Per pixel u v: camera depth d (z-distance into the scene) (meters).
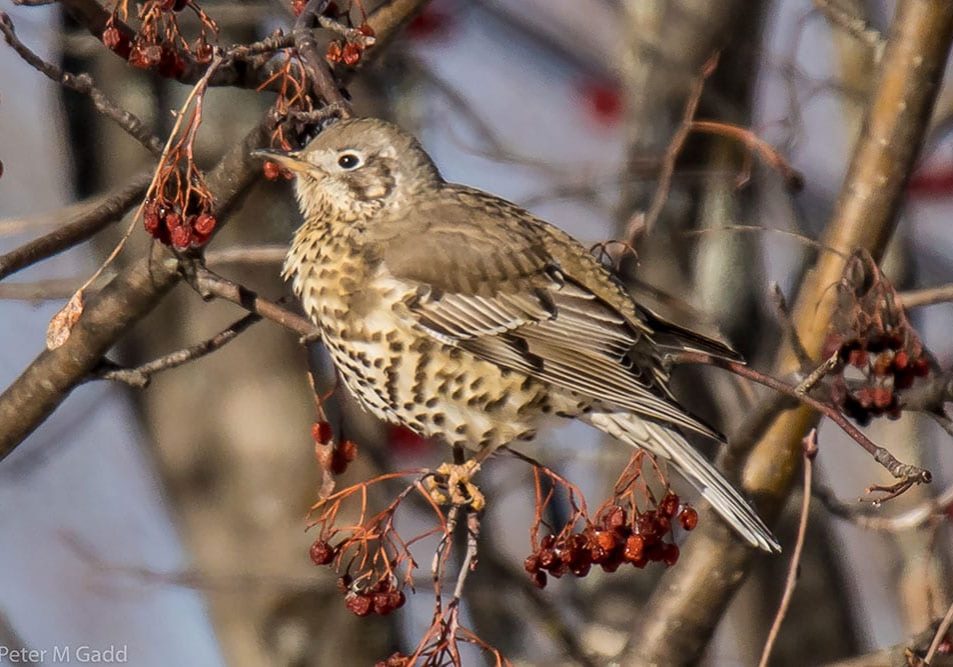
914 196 15.96
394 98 15.63
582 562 9.60
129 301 10.19
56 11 14.57
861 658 12.17
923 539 14.52
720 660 15.46
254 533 13.83
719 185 14.67
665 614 11.38
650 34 15.16
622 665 11.36
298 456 13.91
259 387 13.96
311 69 9.80
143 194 10.33
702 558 11.30
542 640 15.20
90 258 15.07
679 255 14.73
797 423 11.10
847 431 9.20
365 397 11.07
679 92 14.96
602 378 10.73
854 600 16.36
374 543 13.76
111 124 13.92
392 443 14.88
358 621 13.90
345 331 10.85
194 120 9.36
